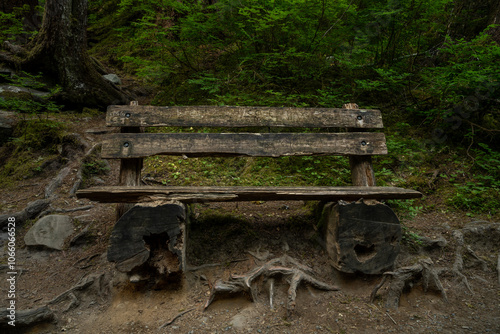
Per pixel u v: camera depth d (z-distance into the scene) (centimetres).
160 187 236
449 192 345
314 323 206
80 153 419
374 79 476
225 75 506
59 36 523
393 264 233
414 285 238
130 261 211
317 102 442
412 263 246
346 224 229
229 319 209
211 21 465
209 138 273
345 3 425
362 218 229
